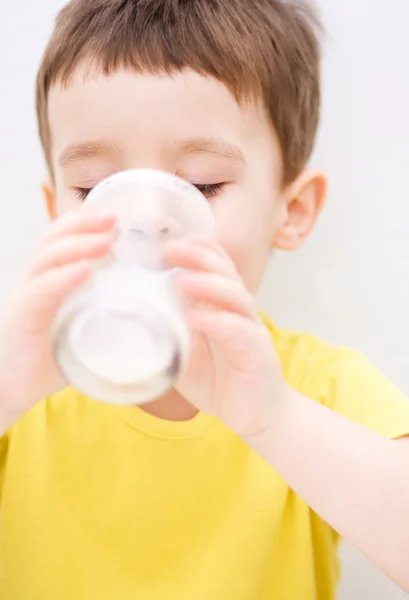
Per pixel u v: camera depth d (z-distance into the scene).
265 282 0.97
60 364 0.44
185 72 0.60
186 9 0.67
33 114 0.93
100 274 0.44
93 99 0.60
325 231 0.95
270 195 0.69
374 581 0.95
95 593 0.70
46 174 0.89
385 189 0.93
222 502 0.73
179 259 0.46
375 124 0.92
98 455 0.74
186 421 0.73
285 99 0.72
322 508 0.54
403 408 0.67
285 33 0.74
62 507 0.72
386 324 0.96
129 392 0.44
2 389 0.52
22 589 0.70
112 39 0.63
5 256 0.97
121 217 0.48
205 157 0.60
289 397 0.55
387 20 0.90
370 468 0.53
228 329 0.48
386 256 0.94
